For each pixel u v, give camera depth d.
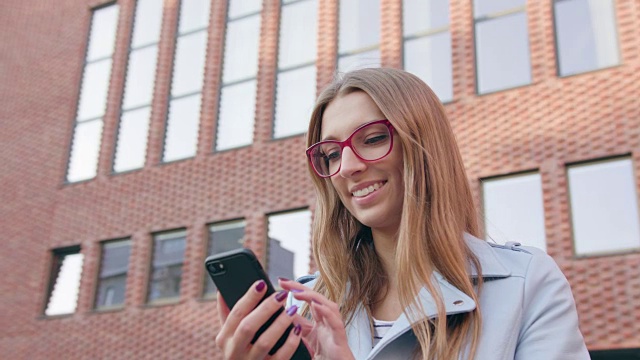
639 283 9.76
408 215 1.78
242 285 1.55
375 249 2.05
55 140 16.50
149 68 16.17
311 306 1.53
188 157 14.59
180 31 16.05
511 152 11.18
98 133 16.19
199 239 13.73
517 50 11.95
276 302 1.43
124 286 14.45
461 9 12.55
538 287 1.78
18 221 16.09
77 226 15.34
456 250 1.77
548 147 10.94
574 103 10.98
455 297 1.72
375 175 1.88
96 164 15.84
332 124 1.95
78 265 15.23
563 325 1.71
